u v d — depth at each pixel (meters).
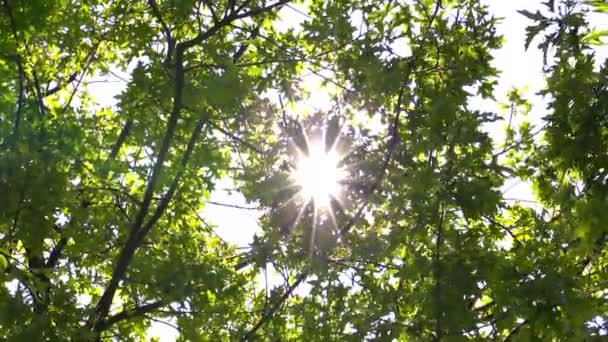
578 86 5.52
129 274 7.39
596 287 5.89
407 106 7.45
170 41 7.28
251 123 8.30
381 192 7.29
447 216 6.64
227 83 6.79
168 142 7.07
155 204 8.09
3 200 5.54
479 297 6.50
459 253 6.39
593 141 5.45
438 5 7.07
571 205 5.70
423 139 6.59
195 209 8.34
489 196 6.28
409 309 6.79
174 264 7.22
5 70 7.04
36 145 5.92
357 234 7.58
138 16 8.93
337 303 7.38
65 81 9.71
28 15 6.59
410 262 6.41
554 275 5.59
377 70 7.27
